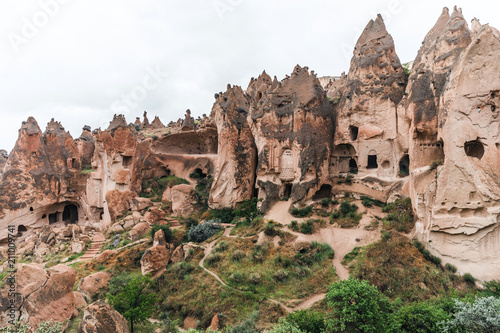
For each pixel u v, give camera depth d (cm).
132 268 3397
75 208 5612
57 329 1828
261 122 4106
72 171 5378
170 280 2978
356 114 3925
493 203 2545
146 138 5853
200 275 2967
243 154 4591
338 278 2691
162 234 3612
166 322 2425
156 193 5394
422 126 3081
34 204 4841
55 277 2200
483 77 2641
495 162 2569
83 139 6153
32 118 5016
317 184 3772
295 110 3900
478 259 2572
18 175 4756
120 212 4850
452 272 2608
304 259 2992
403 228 3106
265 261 3019
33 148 4928
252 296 2556
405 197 3431
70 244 4303
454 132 2712
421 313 1912
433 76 3164
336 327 1759
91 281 3025
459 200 2678
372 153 3825
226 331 2144
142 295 2416
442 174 2770
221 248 3341
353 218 3441
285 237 3284
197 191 5006
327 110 4094
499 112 2602
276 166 3941
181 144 6234
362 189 3772
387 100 3747
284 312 2356
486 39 2639
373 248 2923
